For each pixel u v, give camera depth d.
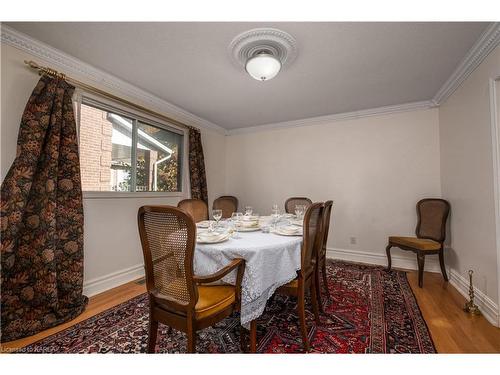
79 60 2.11
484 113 1.89
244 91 2.78
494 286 1.76
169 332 1.61
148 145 3.00
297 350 1.45
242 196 4.32
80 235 2.00
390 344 1.49
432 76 2.37
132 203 2.72
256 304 1.30
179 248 1.10
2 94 1.72
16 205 1.66
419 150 3.03
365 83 2.53
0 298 1.58
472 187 2.11
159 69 2.28
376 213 3.27
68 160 1.97
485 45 1.78
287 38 1.78
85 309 1.97
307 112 3.47
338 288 2.39
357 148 3.41
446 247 2.74
